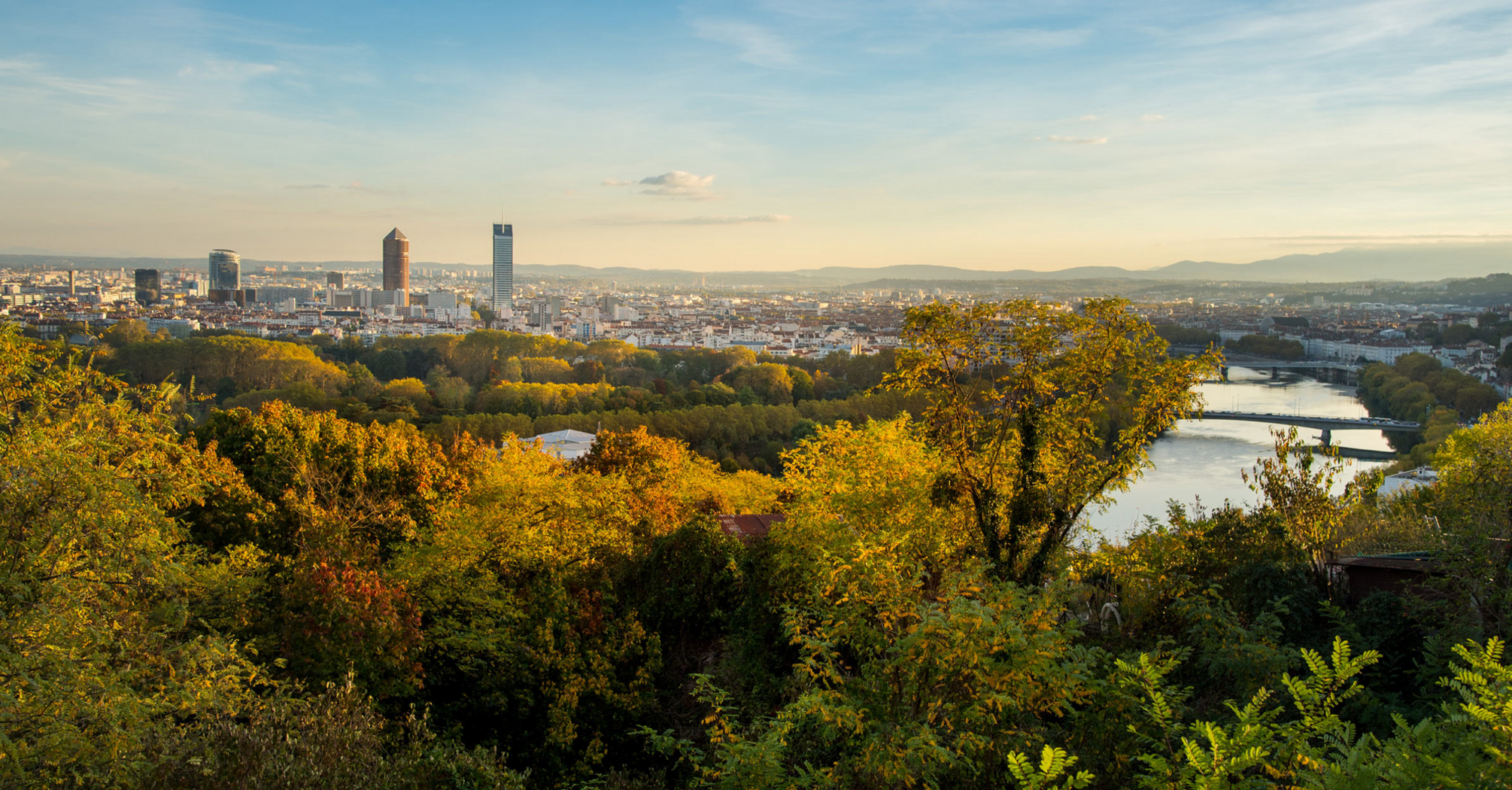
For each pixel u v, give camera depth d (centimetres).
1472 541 1891
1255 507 2394
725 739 1590
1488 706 789
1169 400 2453
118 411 1695
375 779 1402
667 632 2716
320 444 3425
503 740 2241
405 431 5859
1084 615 2442
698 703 2370
